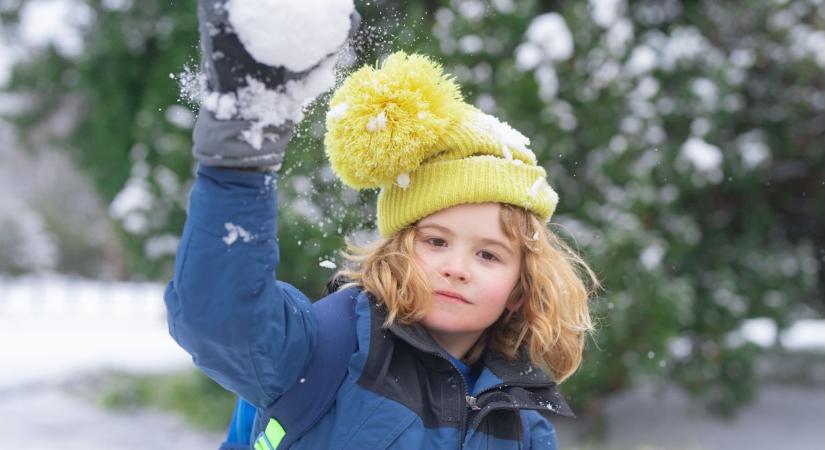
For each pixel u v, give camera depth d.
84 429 7.02
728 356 6.07
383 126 1.38
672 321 5.07
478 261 1.49
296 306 1.33
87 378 9.29
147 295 24.72
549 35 5.25
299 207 4.14
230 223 1.10
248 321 1.13
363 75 1.43
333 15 1.06
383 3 3.52
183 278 1.11
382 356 1.40
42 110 8.05
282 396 1.34
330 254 4.32
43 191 28.84
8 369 9.88
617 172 5.23
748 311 6.49
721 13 6.48
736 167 6.14
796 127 6.69
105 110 6.95
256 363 1.19
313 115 1.87
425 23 4.84
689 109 5.79
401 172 1.46
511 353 1.61
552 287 1.61
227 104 1.07
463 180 1.45
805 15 6.54
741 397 6.34
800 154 6.86
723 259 6.54
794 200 7.23
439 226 1.47
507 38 5.35
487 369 1.56
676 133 5.88
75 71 7.48
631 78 5.60
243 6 1.02
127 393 8.09
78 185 26.52
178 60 6.05
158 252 6.15
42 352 11.55
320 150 3.82
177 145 5.70
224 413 7.02
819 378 8.66
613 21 5.64
